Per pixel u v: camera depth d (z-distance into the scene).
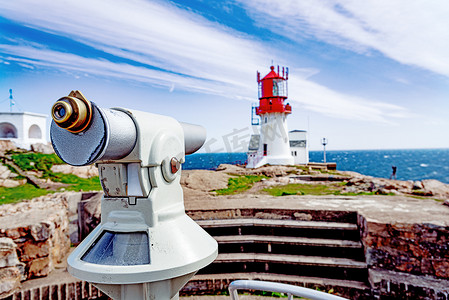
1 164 16.33
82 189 14.12
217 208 7.80
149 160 1.55
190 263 1.53
